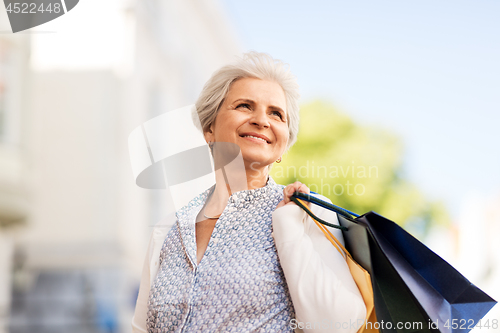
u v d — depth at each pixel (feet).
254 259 3.89
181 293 3.86
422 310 3.42
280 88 4.55
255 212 4.19
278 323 3.72
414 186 30.50
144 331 4.17
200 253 4.13
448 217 30.53
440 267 3.51
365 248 3.67
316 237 3.98
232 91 4.43
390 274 3.61
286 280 3.71
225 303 3.72
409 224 29.99
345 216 3.82
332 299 3.49
